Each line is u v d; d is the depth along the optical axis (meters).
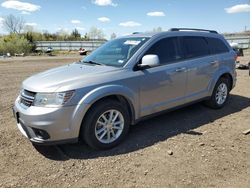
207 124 5.43
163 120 5.65
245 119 5.72
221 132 5.03
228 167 3.82
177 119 5.70
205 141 4.64
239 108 6.47
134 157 4.13
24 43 37.50
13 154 4.25
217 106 6.30
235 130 5.12
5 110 6.42
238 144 4.52
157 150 4.34
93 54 5.50
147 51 4.87
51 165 3.94
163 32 5.29
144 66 4.68
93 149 4.36
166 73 5.00
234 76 6.64
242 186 3.40
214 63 5.99
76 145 4.52
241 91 8.26
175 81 5.19
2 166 3.92
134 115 4.69
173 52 5.29
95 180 3.56
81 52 30.98
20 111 4.13
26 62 19.91
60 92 3.92
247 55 23.11
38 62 19.97
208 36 6.14
